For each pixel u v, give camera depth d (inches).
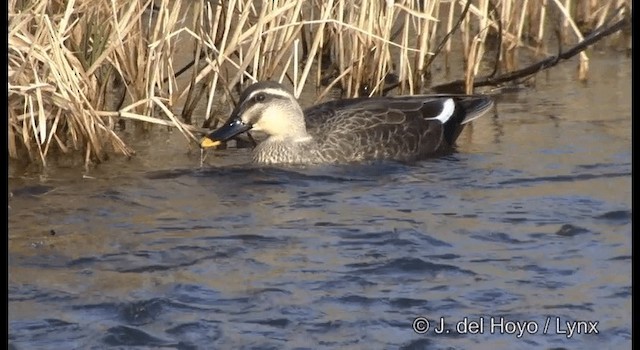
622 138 607.8
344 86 679.1
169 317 401.7
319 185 546.6
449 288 427.2
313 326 397.7
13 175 541.6
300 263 446.9
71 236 473.7
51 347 382.0
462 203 517.0
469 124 644.1
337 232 479.2
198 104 652.1
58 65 550.6
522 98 686.5
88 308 407.5
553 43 788.0
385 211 506.3
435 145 602.2
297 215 501.4
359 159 586.9
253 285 426.6
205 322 398.6
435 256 454.0
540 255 455.8
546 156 582.9
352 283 429.4
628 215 496.4
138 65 606.9
